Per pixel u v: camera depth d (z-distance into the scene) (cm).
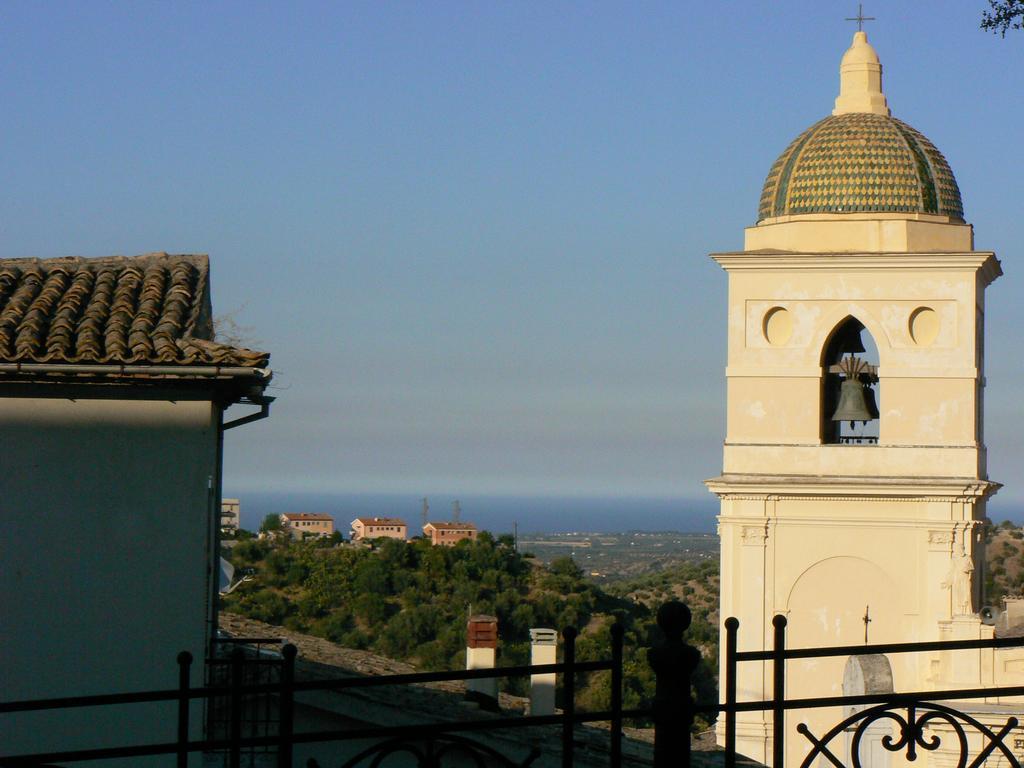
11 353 1752
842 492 3366
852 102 3638
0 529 1784
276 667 2083
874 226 3475
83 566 1789
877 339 3450
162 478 1798
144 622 1789
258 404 2022
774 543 3412
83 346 1767
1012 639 1053
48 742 1778
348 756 2011
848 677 3125
